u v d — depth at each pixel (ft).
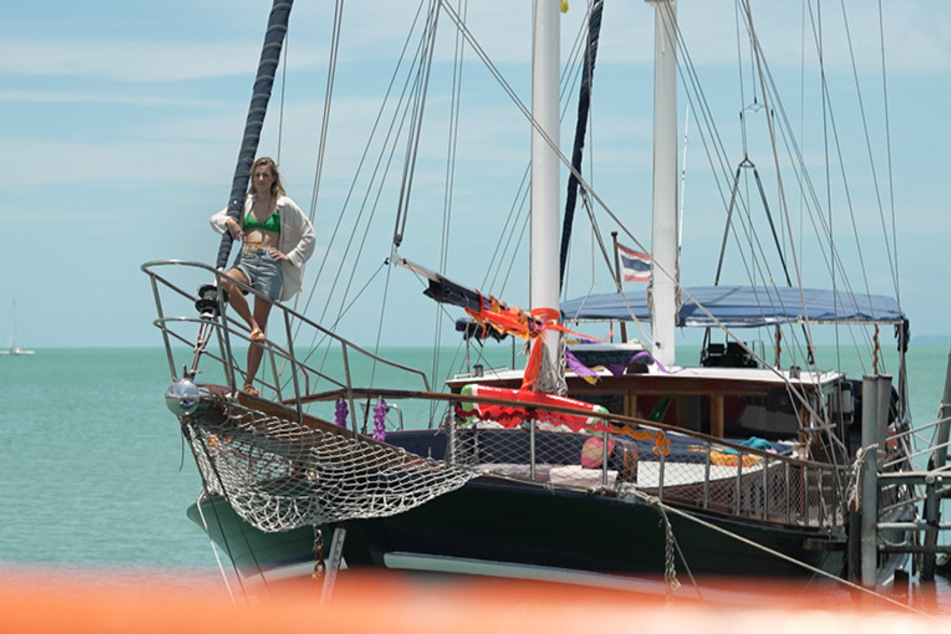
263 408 128.67
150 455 495.00
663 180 212.02
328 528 141.28
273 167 146.00
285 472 134.92
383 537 142.61
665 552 142.20
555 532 140.77
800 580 155.74
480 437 151.33
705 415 187.83
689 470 155.53
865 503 173.47
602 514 139.13
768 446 170.60
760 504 153.79
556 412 141.38
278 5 150.92
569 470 146.10
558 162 168.04
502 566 143.13
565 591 144.56
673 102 213.66
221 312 127.54
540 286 165.78
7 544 282.36
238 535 155.12
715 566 147.23
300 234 146.51
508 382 185.47
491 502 138.92
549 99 167.63
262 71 148.15
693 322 226.58
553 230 166.81
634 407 184.03
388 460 135.74
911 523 177.37
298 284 147.54
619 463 145.28
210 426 127.34
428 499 136.87
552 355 161.58
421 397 144.25
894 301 254.88
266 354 155.02
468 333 203.62
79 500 358.64
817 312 229.25
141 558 263.70
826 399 187.21
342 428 133.18
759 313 226.17
